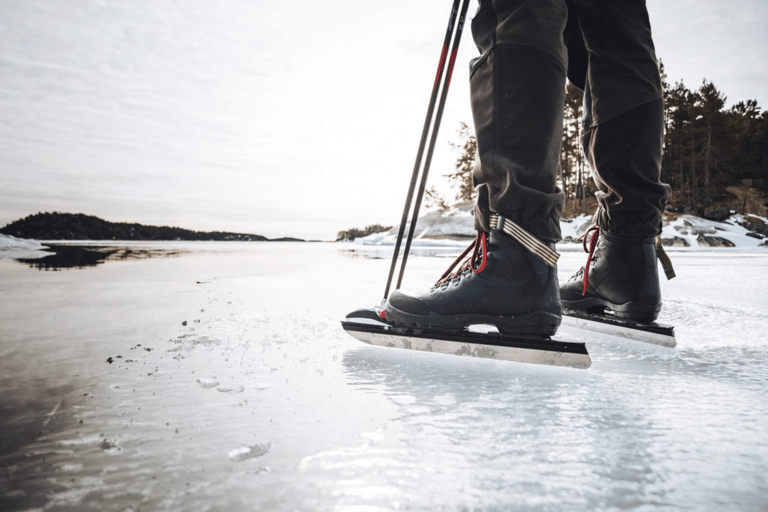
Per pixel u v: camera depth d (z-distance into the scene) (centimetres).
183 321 148
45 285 257
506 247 105
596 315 146
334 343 121
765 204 3478
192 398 75
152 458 53
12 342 116
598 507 44
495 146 105
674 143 3422
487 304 105
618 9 130
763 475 50
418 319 111
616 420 67
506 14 103
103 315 159
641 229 132
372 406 72
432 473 50
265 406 71
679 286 282
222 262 523
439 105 127
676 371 97
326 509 43
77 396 75
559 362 99
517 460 53
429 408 71
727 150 3366
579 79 154
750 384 87
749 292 247
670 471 51
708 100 3253
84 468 51
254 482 48
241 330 134
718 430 63
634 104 131
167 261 521
